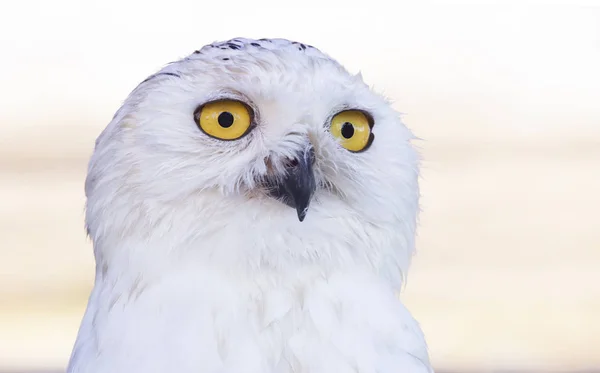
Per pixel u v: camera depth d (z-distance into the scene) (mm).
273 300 2557
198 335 2543
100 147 2572
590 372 3342
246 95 2570
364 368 2549
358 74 2600
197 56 2578
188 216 2561
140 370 2537
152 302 2551
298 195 2568
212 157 2562
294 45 2598
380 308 2568
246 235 2562
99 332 2551
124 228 2561
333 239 2574
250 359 2541
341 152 2580
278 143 2570
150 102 2562
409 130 2609
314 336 2553
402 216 2592
